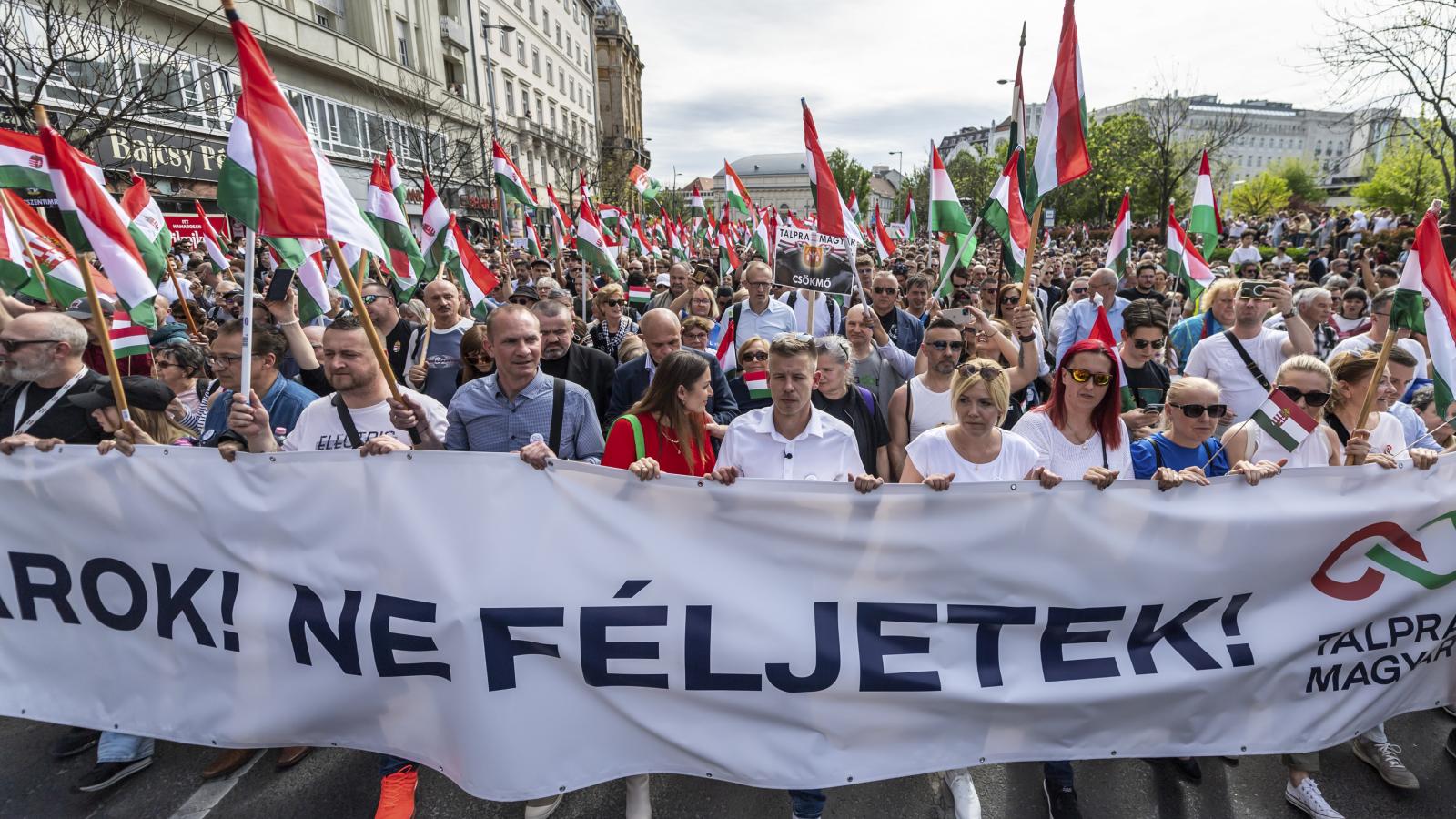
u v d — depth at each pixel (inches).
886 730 101.5
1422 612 109.2
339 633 103.4
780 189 5290.4
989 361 108.4
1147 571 103.6
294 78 906.1
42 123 104.7
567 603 99.3
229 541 106.3
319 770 121.1
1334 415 139.0
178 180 698.8
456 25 1412.4
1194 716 104.7
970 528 101.8
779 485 100.0
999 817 110.9
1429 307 108.4
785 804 114.5
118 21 515.5
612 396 175.3
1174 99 1270.9
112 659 111.5
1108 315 255.4
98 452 108.9
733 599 100.2
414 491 101.7
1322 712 107.6
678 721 100.9
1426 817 109.1
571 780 99.6
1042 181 157.9
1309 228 1058.1
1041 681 102.8
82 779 115.6
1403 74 549.3
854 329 182.4
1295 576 106.0
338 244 105.0
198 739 109.3
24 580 112.3
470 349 167.9
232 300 339.6
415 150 1024.9
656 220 884.6
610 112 2997.0
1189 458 122.6
